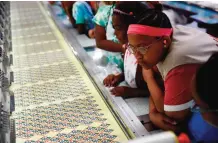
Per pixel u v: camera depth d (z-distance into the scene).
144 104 2.46
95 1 4.78
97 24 3.19
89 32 4.49
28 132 2.02
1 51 2.93
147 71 2.14
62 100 2.51
